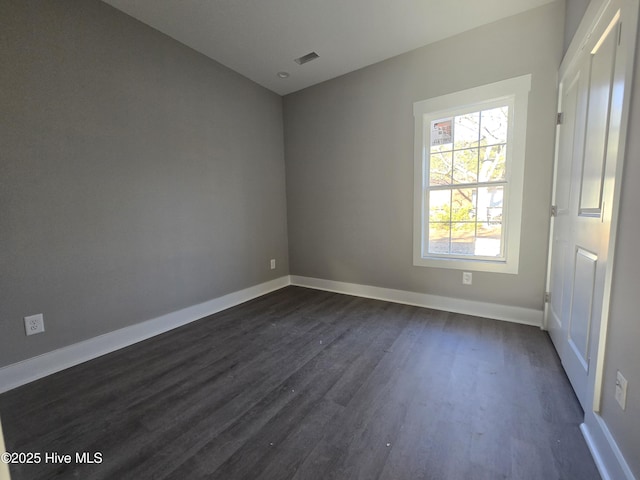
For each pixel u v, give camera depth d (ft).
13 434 4.51
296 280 12.92
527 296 7.97
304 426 4.54
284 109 12.19
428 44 8.64
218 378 5.92
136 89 7.41
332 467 3.79
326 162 11.32
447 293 9.23
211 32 7.90
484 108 8.20
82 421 4.78
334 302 10.43
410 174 9.49
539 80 7.25
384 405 4.96
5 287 5.65
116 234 7.20
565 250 5.98
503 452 3.94
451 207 9.04
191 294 9.01
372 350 6.88
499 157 8.16
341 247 11.41
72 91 6.32
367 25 7.71
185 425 4.64
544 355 6.39
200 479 3.68
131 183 7.43
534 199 7.59
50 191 6.11
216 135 9.55
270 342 7.47
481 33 7.84
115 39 6.96
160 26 7.63
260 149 11.29
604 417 3.72
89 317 6.79
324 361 6.46
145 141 7.68
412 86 9.09
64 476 3.77
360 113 10.24
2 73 5.44
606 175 3.93
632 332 3.14
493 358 6.33
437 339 7.30
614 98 3.74
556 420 4.49
